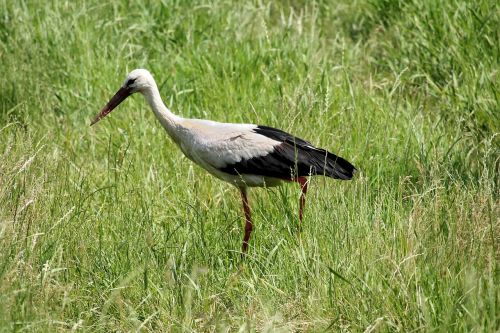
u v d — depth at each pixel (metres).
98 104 13.85
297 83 14.02
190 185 11.59
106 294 9.18
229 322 8.79
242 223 11.12
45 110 13.84
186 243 9.90
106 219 10.52
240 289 9.41
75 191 11.03
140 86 11.44
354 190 10.20
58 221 9.59
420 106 13.12
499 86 13.22
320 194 10.39
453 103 13.54
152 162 12.16
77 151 12.92
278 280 9.32
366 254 9.05
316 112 12.81
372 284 8.69
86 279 9.41
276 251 9.80
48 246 9.47
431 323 8.16
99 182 11.91
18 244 9.08
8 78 14.08
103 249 9.96
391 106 13.59
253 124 11.59
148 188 11.43
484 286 8.33
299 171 10.69
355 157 11.69
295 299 8.91
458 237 9.01
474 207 9.15
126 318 8.75
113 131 13.30
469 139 12.66
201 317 8.72
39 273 8.84
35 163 10.87
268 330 8.23
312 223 9.95
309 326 8.55
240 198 11.57
